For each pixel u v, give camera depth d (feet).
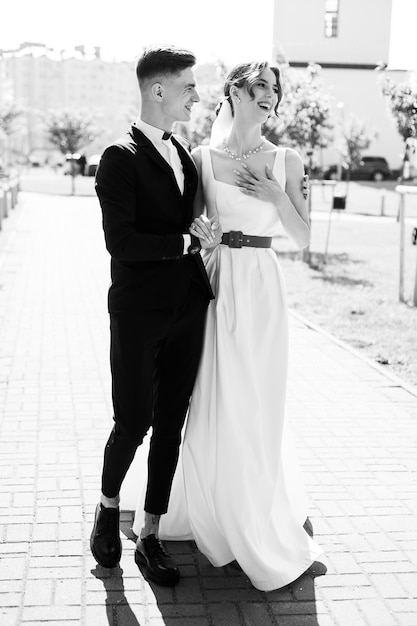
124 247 8.96
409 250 52.37
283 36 144.25
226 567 10.26
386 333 26.58
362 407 17.80
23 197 102.32
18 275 37.58
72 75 347.77
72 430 15.72
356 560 10.52
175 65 9.03
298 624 9.00
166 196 9.25
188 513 10.09
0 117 152.76
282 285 9.99
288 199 9.71
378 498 12.63
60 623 8.85
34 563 10.19
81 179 153.17
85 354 22.49
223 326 9.72
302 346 24.22
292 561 10.03
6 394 18.29
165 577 9.73
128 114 151.94
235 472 9.59
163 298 9.34
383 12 143.74
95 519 10.27
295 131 46.06
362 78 149.07
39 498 12.26
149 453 10.08
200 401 9.93
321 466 13.99
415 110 32.22
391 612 9.28
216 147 10.16
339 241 57.57
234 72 9.75
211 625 8.94
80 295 32.58
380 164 151.23
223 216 9.86
